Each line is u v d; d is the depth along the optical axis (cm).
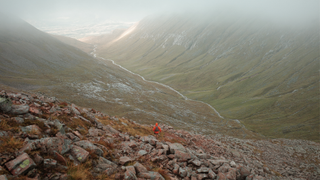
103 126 1498
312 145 7525
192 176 998
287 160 4403
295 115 15862
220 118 16512
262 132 13812
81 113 1462
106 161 848
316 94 17900
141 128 2177
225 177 1044
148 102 17238
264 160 3869
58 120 1030
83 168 704
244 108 18412
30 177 554
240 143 5400
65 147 761
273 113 17000
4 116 806
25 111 918
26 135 749
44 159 636
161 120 13075
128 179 734
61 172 636
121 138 1355
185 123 13738
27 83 14450
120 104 15062
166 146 1291
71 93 14850
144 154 1131
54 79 17438
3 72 15412
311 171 3588
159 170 942
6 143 646
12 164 555
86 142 904
